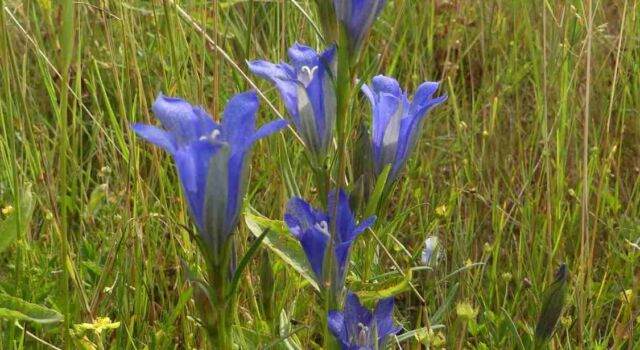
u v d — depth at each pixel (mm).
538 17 536
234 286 219
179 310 316
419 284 398
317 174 252
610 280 379
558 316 269
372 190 275
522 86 536
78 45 323
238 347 292
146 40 490
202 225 211
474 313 287
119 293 332
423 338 283
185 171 206
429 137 510
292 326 316
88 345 289
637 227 415
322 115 245
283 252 280
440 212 365
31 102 460
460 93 543
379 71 517
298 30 443
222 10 483
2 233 299
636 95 483
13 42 490
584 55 491
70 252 353
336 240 251
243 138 208
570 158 473
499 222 404
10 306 285
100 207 422
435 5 554
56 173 420
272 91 449
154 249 372
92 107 470
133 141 349
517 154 486
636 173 475
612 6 568
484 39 544
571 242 425
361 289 281
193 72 395
